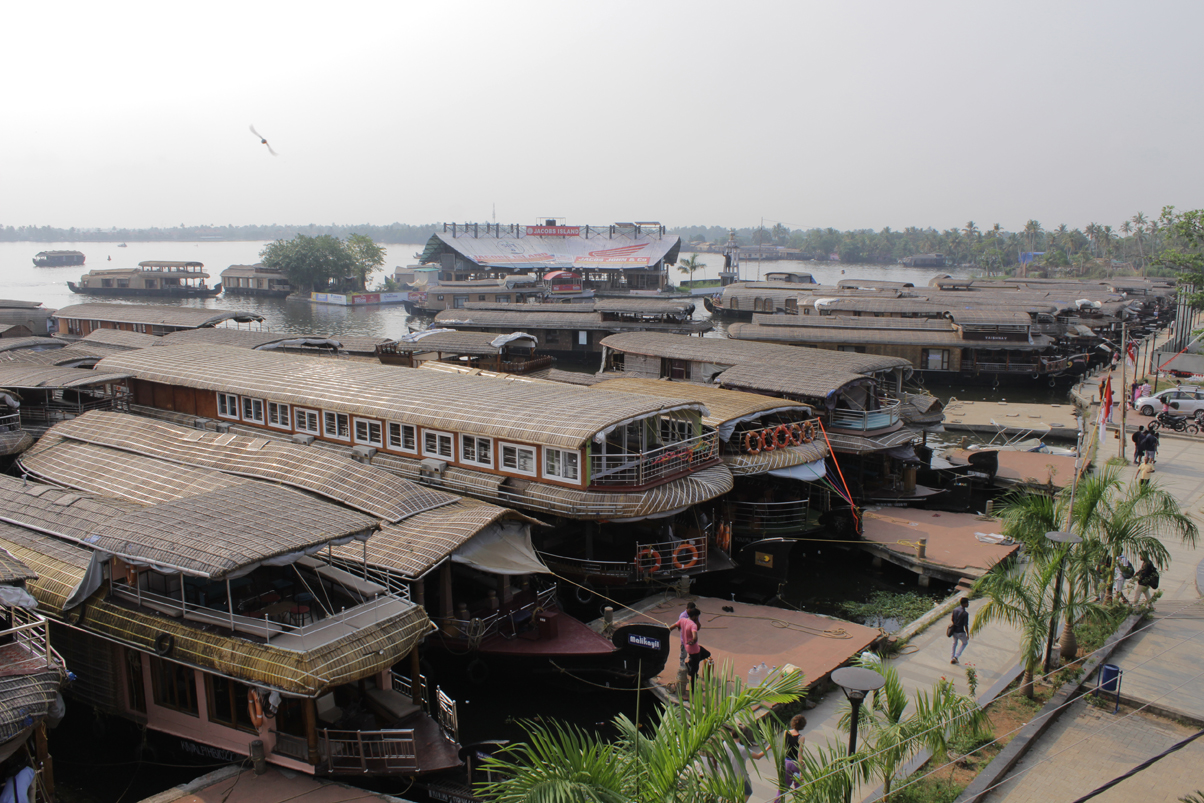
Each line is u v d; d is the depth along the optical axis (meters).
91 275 134.75
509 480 26.58
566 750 10.56
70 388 34.12
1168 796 16.31
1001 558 29.36
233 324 102.56
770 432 30.59
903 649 23.06
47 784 15.75
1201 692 19.91
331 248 135.25
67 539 20.42
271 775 16.94
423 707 19.69
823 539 31.33
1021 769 17.22
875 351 68.38
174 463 25.84
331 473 24.67
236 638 16.95
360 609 18.19
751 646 22.83
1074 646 21.34
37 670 15.04
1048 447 45.97
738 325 74.06
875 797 16.17
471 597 23.92
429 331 63.84
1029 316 69.75
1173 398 50.34
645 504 24.92
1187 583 26.14
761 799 16.31
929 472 38.19
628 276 138.00
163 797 16.16
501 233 142.62
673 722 11.30
